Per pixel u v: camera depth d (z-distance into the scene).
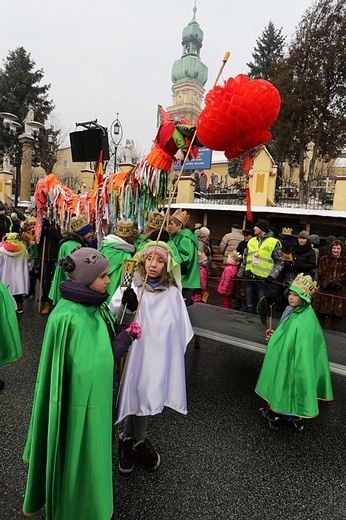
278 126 16.39
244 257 5.87
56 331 1.63
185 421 3.03
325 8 16.09
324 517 2.12
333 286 5.09
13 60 28.78
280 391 2.80
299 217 9.12
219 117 2.27
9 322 3.31
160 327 2.23
